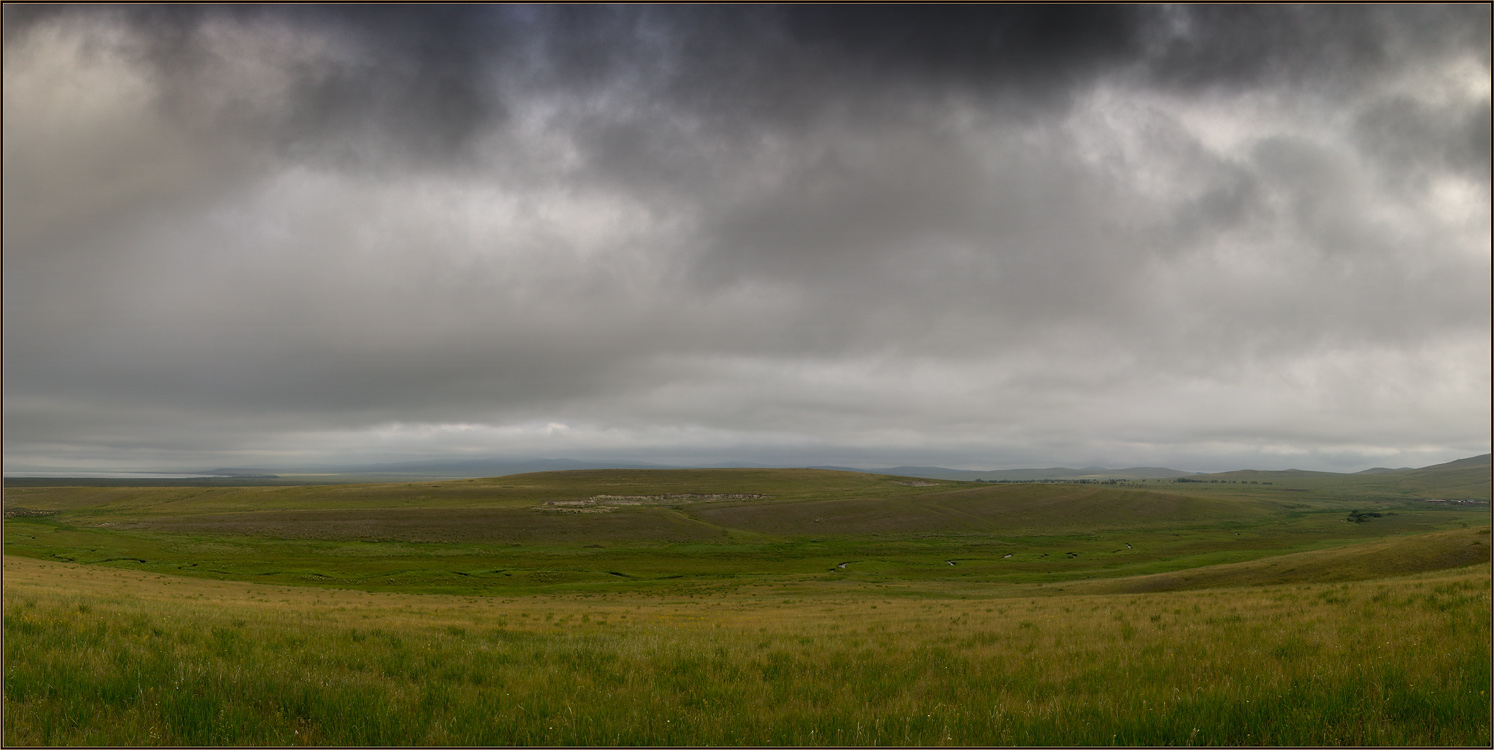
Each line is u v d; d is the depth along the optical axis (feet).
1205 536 600.39
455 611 137.69
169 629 54.39
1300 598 92.48
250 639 52.90
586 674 46.16
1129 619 83.97
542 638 68.64
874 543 557.74
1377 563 208.44
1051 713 34.53
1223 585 217.56
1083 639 62.75
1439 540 220.84
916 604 169.48
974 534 639.76
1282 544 511.81
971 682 43.50
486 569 378.12
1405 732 30.68
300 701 35.65
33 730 30.60
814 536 606.14
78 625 50.85
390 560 418.10
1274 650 47.19
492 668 46.83
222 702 34.42
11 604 62.49
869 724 34.04
